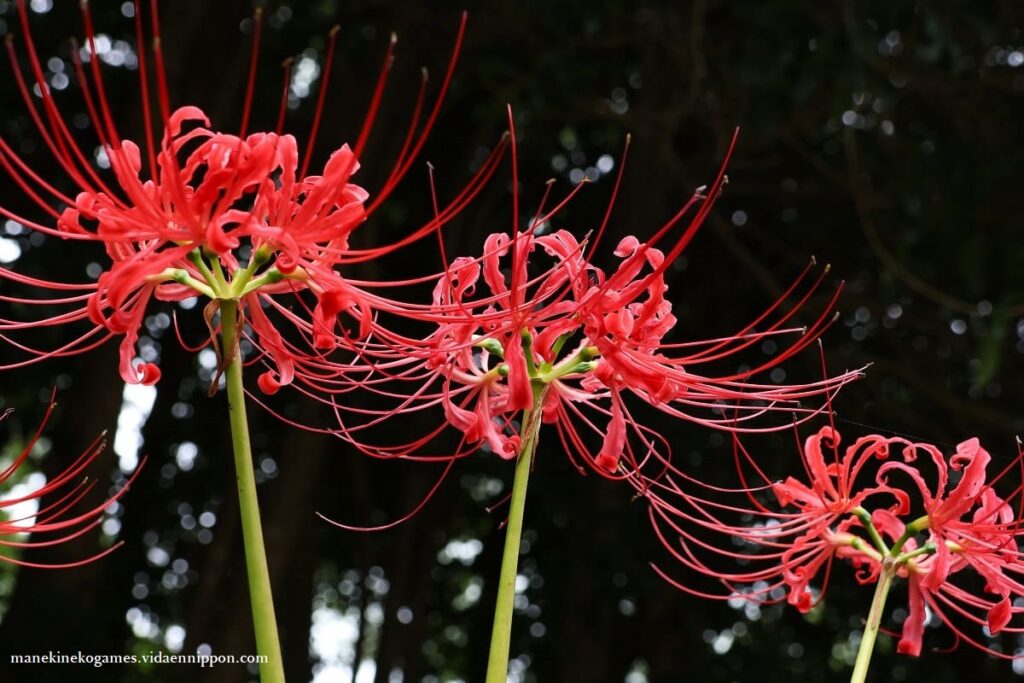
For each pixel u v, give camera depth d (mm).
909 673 11805
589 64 10445
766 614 13086
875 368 11289
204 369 13172
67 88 11102
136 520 13109
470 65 11227
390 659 12812
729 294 12875
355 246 11000
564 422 3297
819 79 9109
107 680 10172
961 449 3490
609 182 12445
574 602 11328
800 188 11641
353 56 11492
